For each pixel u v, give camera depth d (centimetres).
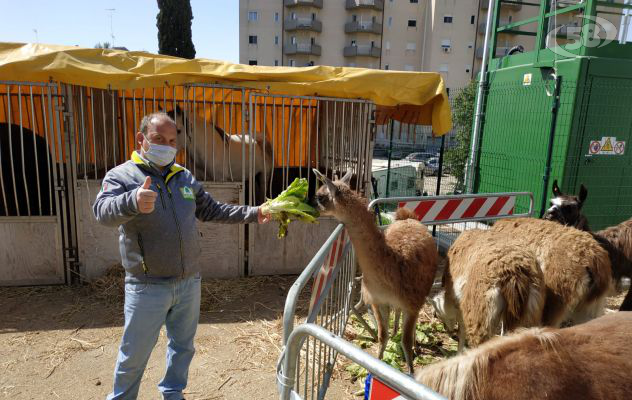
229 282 579
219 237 582
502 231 420
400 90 567
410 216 452
